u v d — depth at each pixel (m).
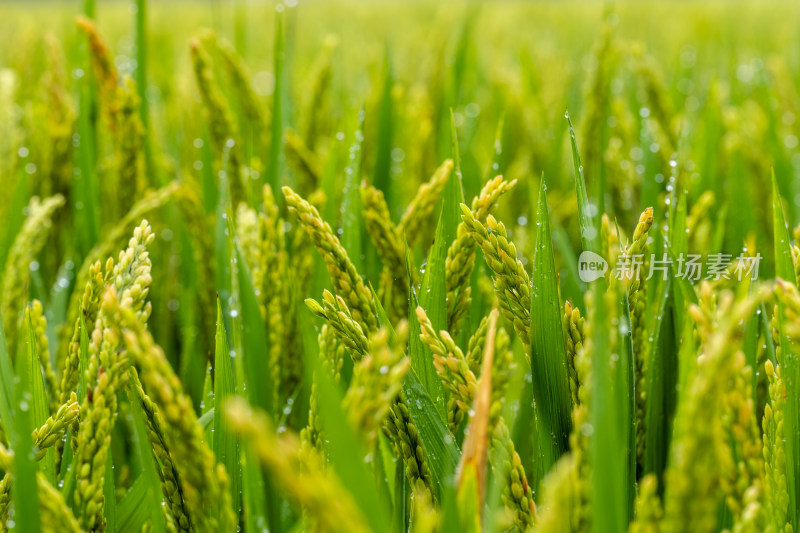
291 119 1.69
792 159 1.75
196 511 0.79
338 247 0.86
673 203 1.08
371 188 0.98
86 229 1.29
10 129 1.42
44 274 1.41
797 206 1.52
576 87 2.49
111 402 0.80
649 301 1.03
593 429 0.75
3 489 0.84
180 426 0.76
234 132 1.25
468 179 1.55
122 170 1.20
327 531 0.73
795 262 0.86
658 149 1.36
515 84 2.10
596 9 5.66
